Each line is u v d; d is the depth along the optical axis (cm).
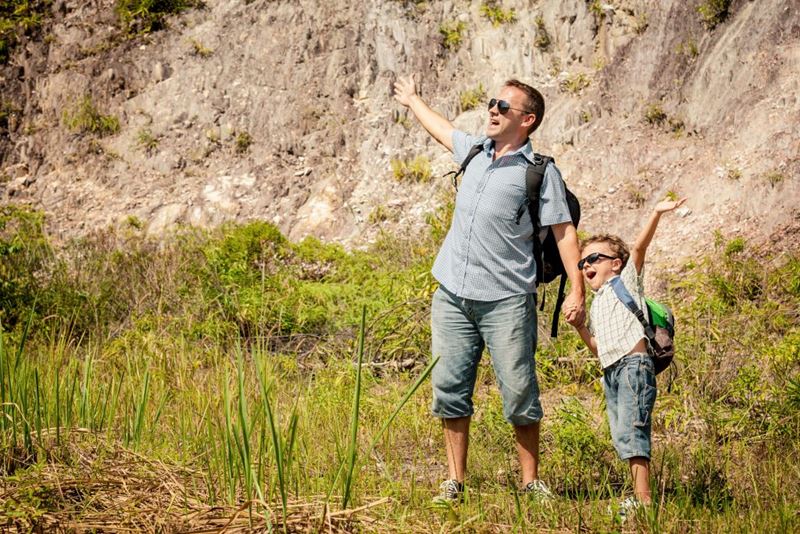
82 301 952
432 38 1457
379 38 1477
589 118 1283
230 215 1349
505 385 463
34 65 1548
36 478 409
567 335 786
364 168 1382
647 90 1256
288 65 1488
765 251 984
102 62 1534
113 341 814
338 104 1450
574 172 1230
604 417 572
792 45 1167
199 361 728
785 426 545
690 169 1148
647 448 439
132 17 1570
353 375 710
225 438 494
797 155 1067
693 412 592
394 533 386
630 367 444
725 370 642
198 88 1495
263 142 1433
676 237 1077
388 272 1070
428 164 1344
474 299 461
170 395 621
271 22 1532
